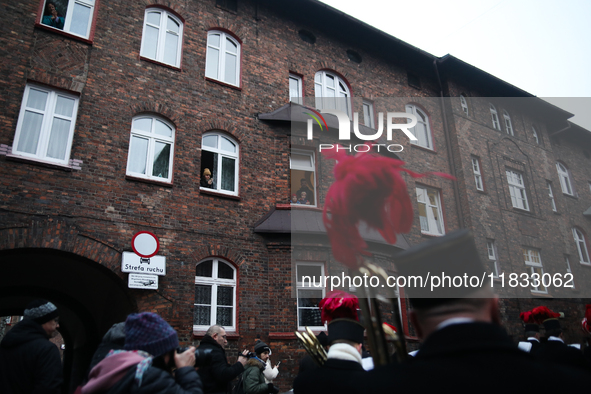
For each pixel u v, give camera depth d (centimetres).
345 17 1460
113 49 1025
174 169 1016
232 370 477
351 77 1438
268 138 1182
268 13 1353
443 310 115
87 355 1305
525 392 96
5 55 888
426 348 112
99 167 916
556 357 275
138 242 887
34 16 946
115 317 1048
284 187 1139
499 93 1667
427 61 1633
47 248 813
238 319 987
